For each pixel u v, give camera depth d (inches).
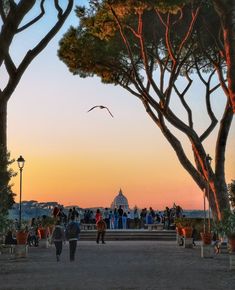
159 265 859.4
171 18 1168.8
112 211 2153.1
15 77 907.4
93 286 593.3
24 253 1021.2
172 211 1947.6
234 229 874.1
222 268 812.0
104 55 1199.6
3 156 892.6
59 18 909.8
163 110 1117.1
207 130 1256.8
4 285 607.2
